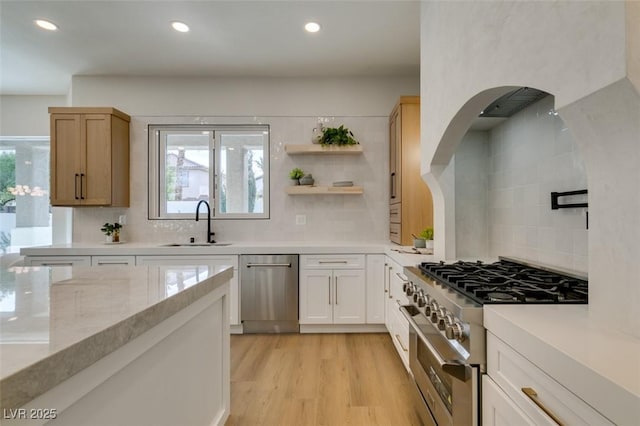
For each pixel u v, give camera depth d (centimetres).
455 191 249
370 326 312
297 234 363
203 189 372
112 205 330
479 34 140
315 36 283
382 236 361
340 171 362
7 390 48
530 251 195
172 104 362
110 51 309
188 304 112
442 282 149
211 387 146
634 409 51
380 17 255
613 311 81
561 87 90
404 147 303
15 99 398
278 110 363
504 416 89
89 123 326
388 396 200
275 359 252
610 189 81
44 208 406
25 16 254
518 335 84
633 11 68
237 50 307
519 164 207
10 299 94
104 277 132
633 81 68
